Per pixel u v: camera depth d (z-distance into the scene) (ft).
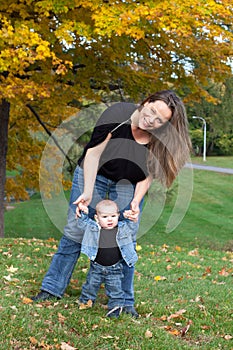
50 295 15.84
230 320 16.30
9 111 41.93
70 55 34.42
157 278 21.77
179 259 28.55
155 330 14.48
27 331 13.43
